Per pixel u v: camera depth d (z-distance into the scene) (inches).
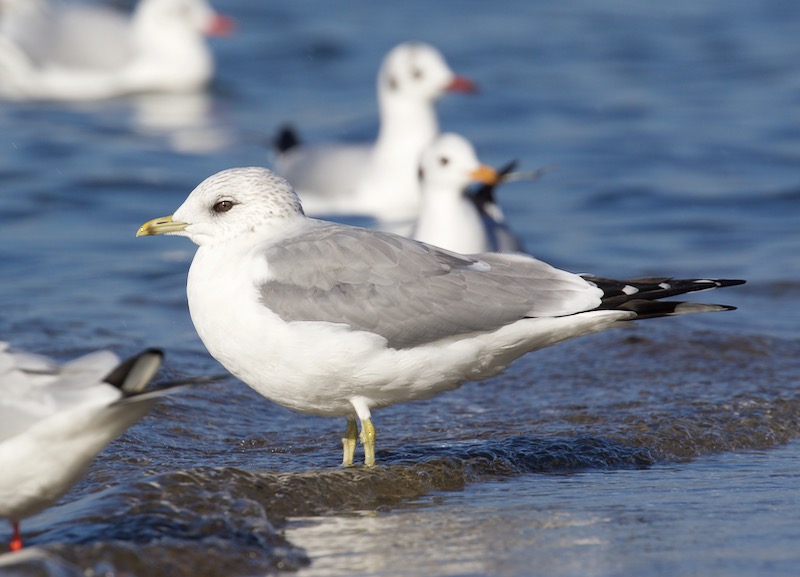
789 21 1473.9
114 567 293.3
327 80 1237.7
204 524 323.6
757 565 304.5
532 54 1311.5
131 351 526.9
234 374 390.3
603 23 1453.0
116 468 391.2
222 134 1058.7
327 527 336.8
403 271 381.7
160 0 1227.2
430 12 1494.8
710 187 901.2
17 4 1240.2
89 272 693.9
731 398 470.9
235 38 1366.9
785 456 417.1
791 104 1126.4
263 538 319.6
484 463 397.1
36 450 278.2
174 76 1214.3
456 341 382.6
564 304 386.6
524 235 799.7
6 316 584.1
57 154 957.2
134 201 852.0
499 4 1540.4
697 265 717.3
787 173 930.1
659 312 390.3
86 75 1205.1
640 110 1119.0
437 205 688.4
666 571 301.0
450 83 884.0
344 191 880.9
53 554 292.4
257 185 393.1
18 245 749.3
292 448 425.1
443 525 339.3
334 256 381.4
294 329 370.9
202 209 392.2
